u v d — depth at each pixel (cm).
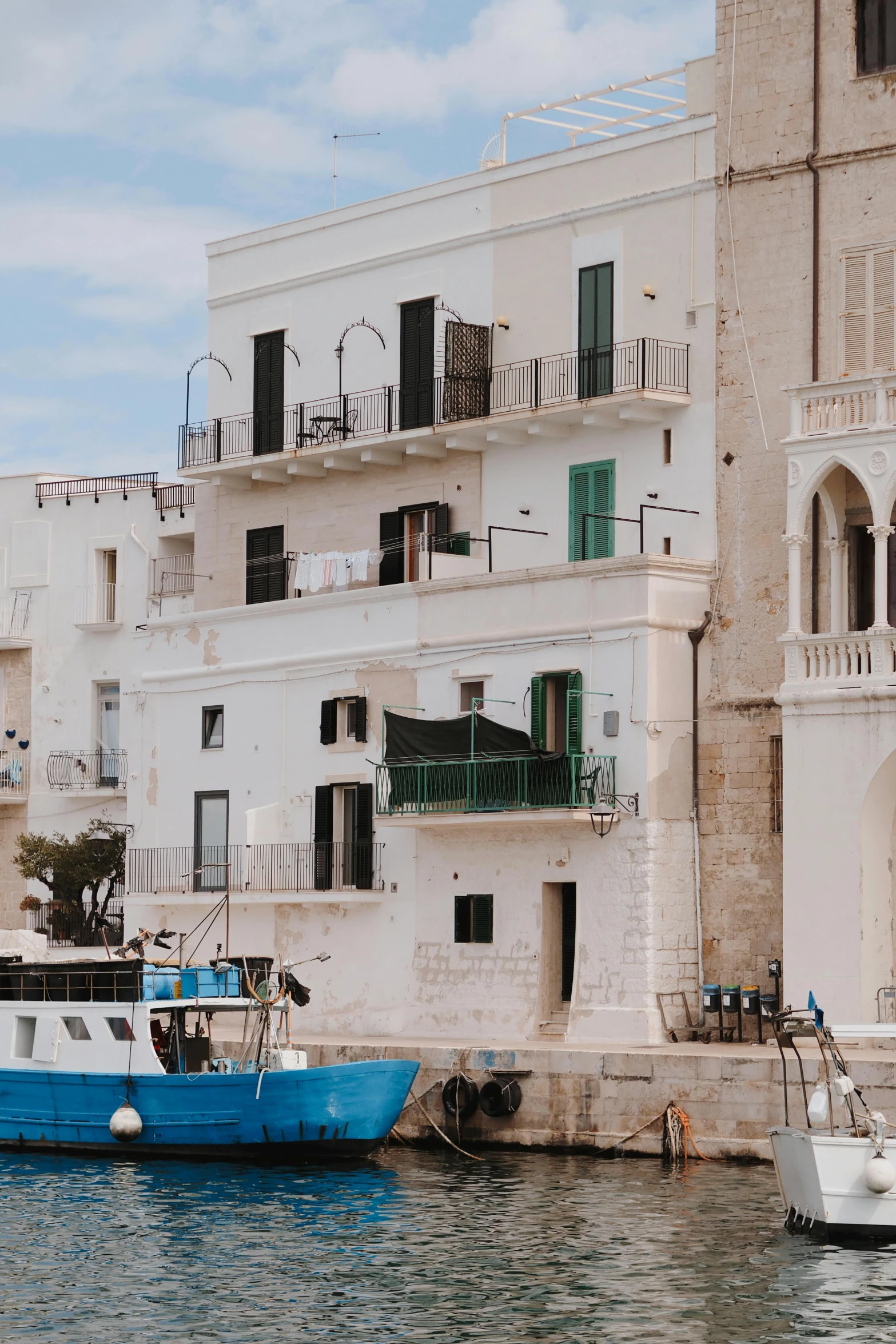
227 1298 2883
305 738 5231
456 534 5228
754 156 4678
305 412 5581
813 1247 3108
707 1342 2616
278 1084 4016
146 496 6525
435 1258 3080
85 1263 3109
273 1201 3584
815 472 4344
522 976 4659
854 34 4553
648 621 4541
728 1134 3831
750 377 4647
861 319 4500
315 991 5091
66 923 6294
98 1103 4216
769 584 4572
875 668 4250
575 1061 4025
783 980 4325
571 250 5016
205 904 5350
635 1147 3931
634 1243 3142
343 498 5531
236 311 5812
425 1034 4834
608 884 4550
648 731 4525
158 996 4272
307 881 5150
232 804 5397
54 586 6712
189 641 5547
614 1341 2628
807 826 4316
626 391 4734
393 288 5416
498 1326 2706
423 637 4978
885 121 4491
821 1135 3228
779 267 4625
